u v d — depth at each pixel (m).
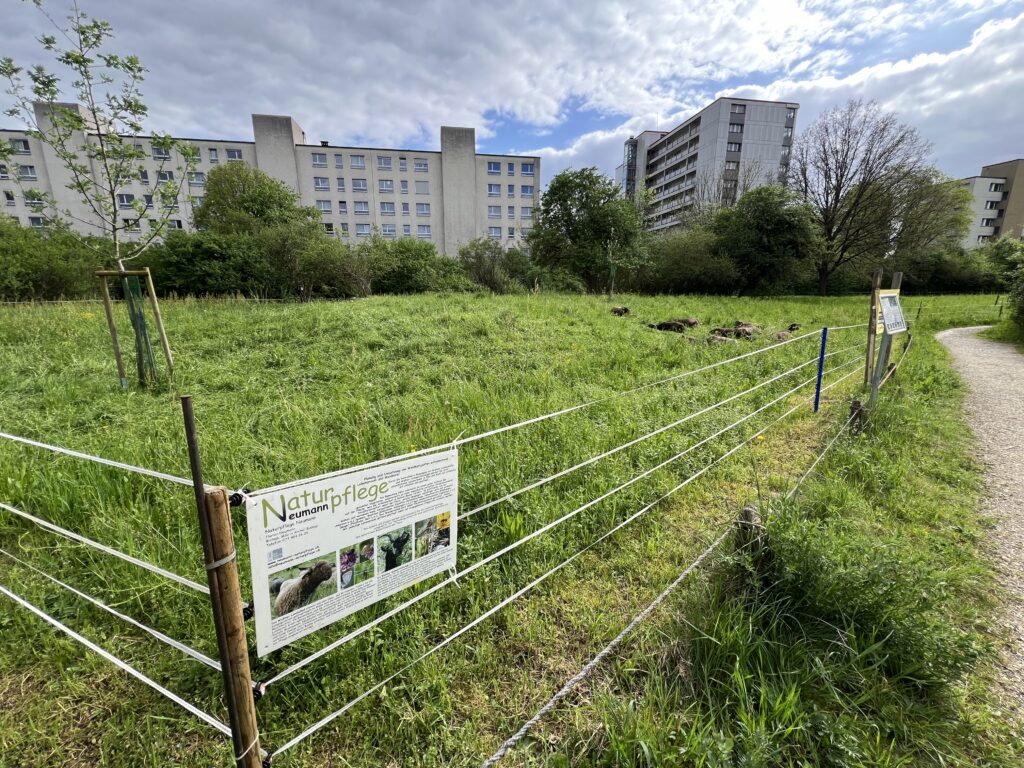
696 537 2.92
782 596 2.24
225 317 9.66
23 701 1.77
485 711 1.79
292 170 48.44
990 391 6.96
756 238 23.97
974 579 2.57
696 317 12.38
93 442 3.70
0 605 2.16
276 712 1.69
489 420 4.17
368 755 1.60
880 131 27.19
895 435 4.59
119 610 2.15
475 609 2.19
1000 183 65.81
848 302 22.47
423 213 51.94
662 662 1.95
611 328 9.74
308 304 11.99
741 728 1.67
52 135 4.98
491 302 13.35
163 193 5.34
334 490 1.37
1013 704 1.86
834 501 3.30
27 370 5.81
